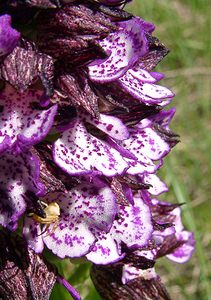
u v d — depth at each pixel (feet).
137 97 0.26
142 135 0.28
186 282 0.47
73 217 0.26
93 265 0.31
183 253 0.35
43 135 0.23
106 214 0.26
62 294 0.32
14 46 0.23
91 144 0.26
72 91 0.24
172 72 0.60
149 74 0.28
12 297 0.26
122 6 0.27
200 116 0.58
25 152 0.24
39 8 0.24
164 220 0.33
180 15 0.67
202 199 0.51
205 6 0.67
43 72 0.23
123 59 0.26
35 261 0.26
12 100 0.24
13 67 0.23
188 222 0.44
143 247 0.28
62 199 0.26
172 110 0.30
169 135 0.29
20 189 0.24
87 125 0.26
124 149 0.26
